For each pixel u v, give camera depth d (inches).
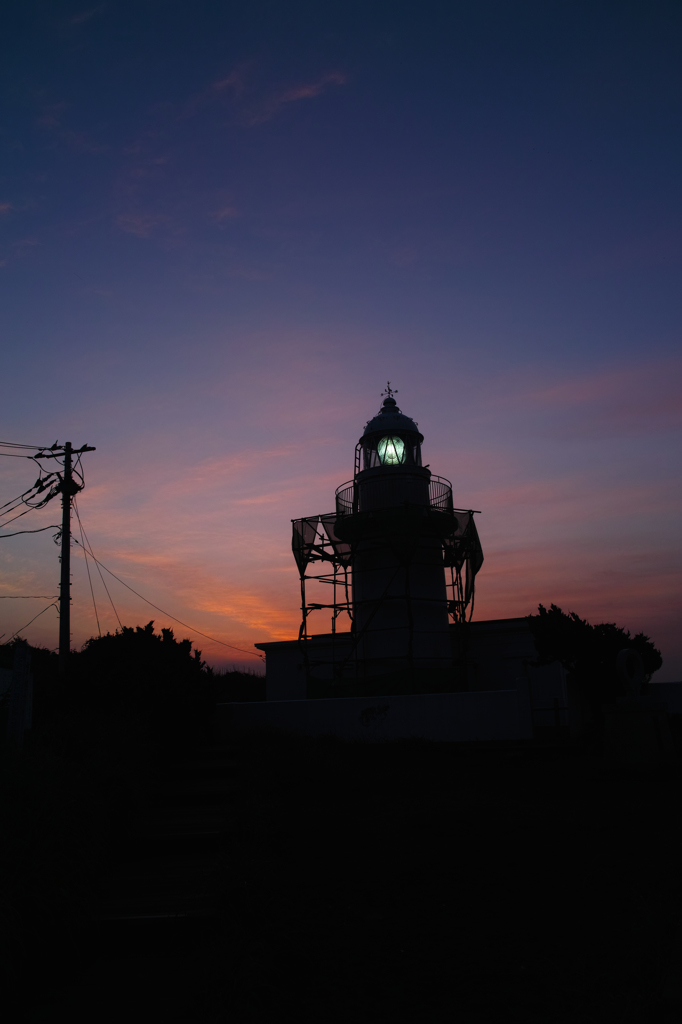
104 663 513.7
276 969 189.0
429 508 1031.6
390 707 668.1
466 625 1057.5
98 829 269.1
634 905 225.6
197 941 216.8
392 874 274.4
